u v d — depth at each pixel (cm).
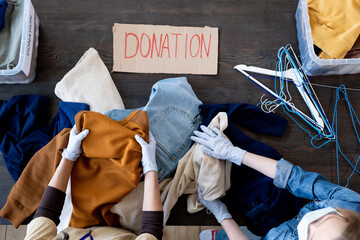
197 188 116
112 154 98
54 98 130
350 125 131
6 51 122
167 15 134
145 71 131
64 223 110
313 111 129
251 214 114
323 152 129
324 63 119
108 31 133
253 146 120
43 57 131
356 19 119
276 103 132
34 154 115
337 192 82
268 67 134
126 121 105
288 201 116
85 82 124
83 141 99
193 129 121
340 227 65
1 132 121
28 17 120
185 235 131
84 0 134
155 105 118
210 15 135
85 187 102
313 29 123
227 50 134
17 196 111
